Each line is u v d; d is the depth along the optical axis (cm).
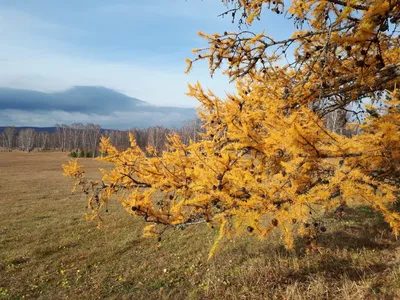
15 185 2309
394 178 232
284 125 213
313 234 374
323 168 218
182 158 265
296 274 471
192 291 500
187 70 295
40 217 1246
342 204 192
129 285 576
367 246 539
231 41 281
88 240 898
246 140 230
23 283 630
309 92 283
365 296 371
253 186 199
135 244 820
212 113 304
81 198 1705
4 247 873
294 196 189
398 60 289
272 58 299
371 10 173
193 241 780
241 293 450
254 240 673
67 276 652
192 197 260
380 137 196
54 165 4472
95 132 10625
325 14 257
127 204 274
